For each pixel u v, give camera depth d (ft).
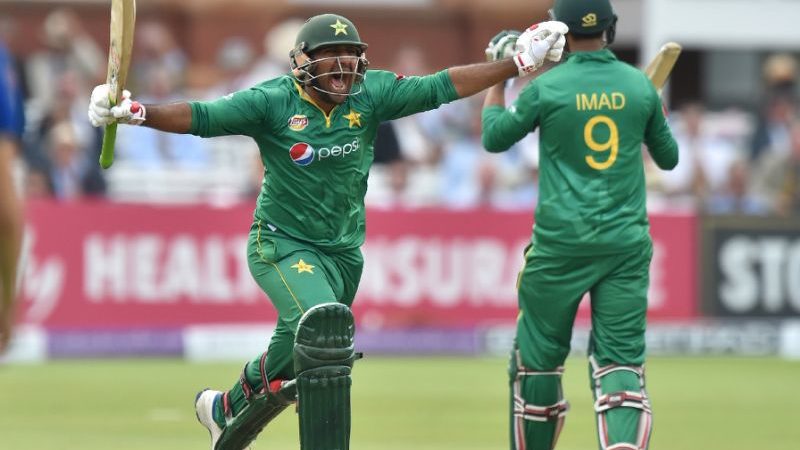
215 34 189.98
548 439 70.18
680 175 176.45
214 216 143.74
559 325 68.54
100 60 189.16
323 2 194.18
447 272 147.84
